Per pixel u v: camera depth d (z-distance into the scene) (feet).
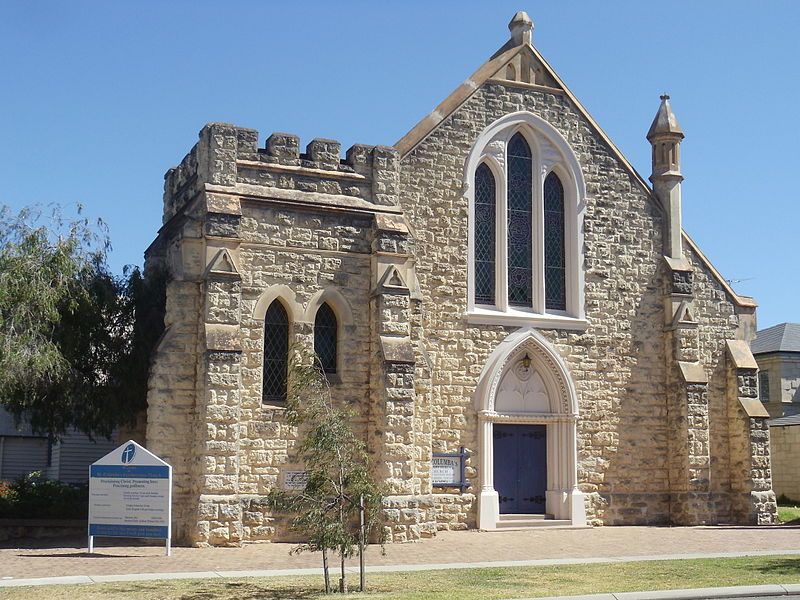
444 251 86.22
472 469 84.99
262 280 76.84
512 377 89.10
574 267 92.02
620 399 92.12
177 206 86.63
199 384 73.15
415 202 85.71
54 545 71.15
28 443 109.60
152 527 64.39
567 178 93.35
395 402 77.25
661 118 98.22
